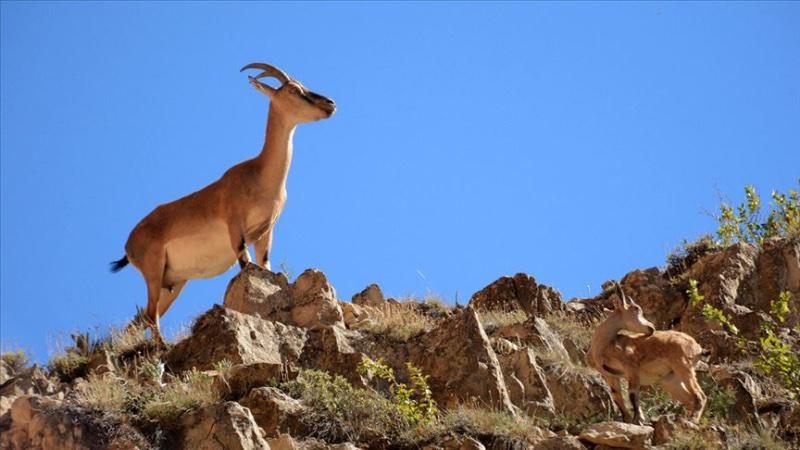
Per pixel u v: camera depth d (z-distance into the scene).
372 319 57.59
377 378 52.66
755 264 62.28
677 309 61.41
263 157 63.06
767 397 53.47
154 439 47.44
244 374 50.91
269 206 62.66
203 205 63.09
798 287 61.56
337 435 48.72
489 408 50.97
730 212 67.12
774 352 53.38
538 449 46.47
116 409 48.34
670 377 49.72
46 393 53.88
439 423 49.34
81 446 46.78
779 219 66.56
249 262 60.16
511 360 53.53
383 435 48.75
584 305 64.44
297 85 63.31
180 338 58.56
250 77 63.69
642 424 49.12
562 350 56.12
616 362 49.56
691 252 66.12
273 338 54.72
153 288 63.25
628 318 49.72
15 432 47.50
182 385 49.88
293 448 46.78
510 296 63.38
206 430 47.22
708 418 50.97
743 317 58.78
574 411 52.34
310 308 57.91
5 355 59.88
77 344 60.06
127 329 61.12
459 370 52.62
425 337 54.97
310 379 50.84
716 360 57.28
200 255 63.22
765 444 49.34
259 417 48.91
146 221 64.31
